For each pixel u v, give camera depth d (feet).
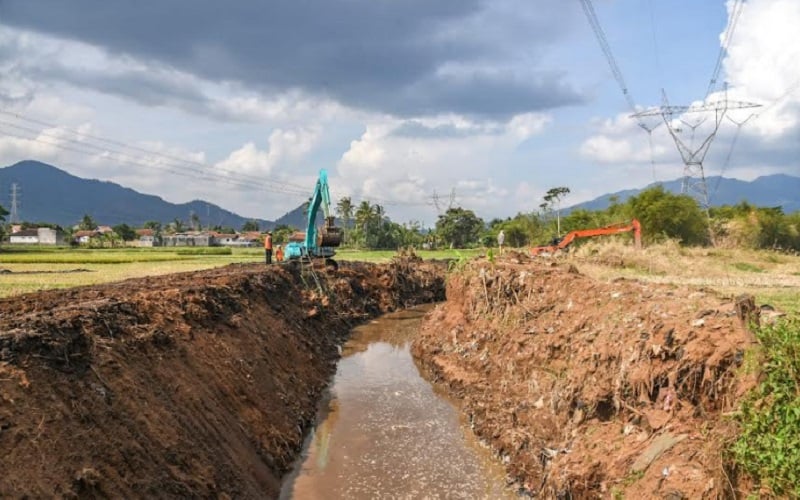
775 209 193.06
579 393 49.16
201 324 58.54
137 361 41.96
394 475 51.88
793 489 26.68
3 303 58.03
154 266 157.38
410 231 428.56
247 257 233.35
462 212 400.47
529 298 73.87
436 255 297.94
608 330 50.83
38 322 35.91
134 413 36.24
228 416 48.42
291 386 68.54
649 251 110.63
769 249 163.63
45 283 96.32
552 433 50.88
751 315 36.63
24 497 25.00
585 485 40.34
